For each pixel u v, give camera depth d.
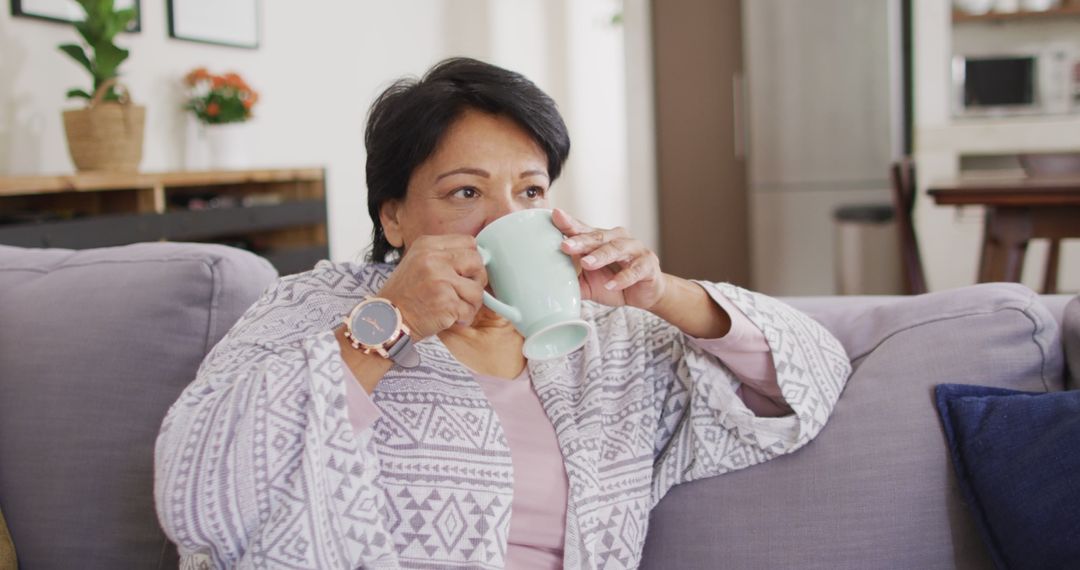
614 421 1.09
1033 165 3.34
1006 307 1.08
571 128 6.80
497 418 1.00
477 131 0.99
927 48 5.14
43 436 1.13
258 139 4.07
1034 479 0.93
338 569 0.88
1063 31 5.21
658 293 1.03
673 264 5.81
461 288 0.88
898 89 5.18
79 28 2.95
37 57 3.11
